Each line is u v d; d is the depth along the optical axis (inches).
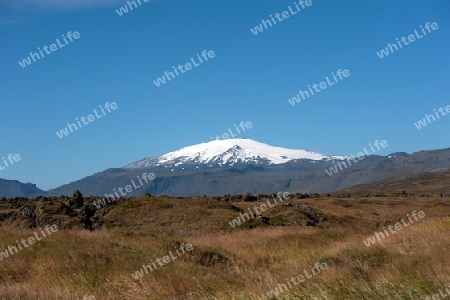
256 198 2491.4
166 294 516.4
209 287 550.3
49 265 653.9
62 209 1409.9
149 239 879.7
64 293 516.1
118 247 790.5
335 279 470.0
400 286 422.0
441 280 428.5
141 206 1665.8
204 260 795.4
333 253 775.1
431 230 811.4
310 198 2829.7
